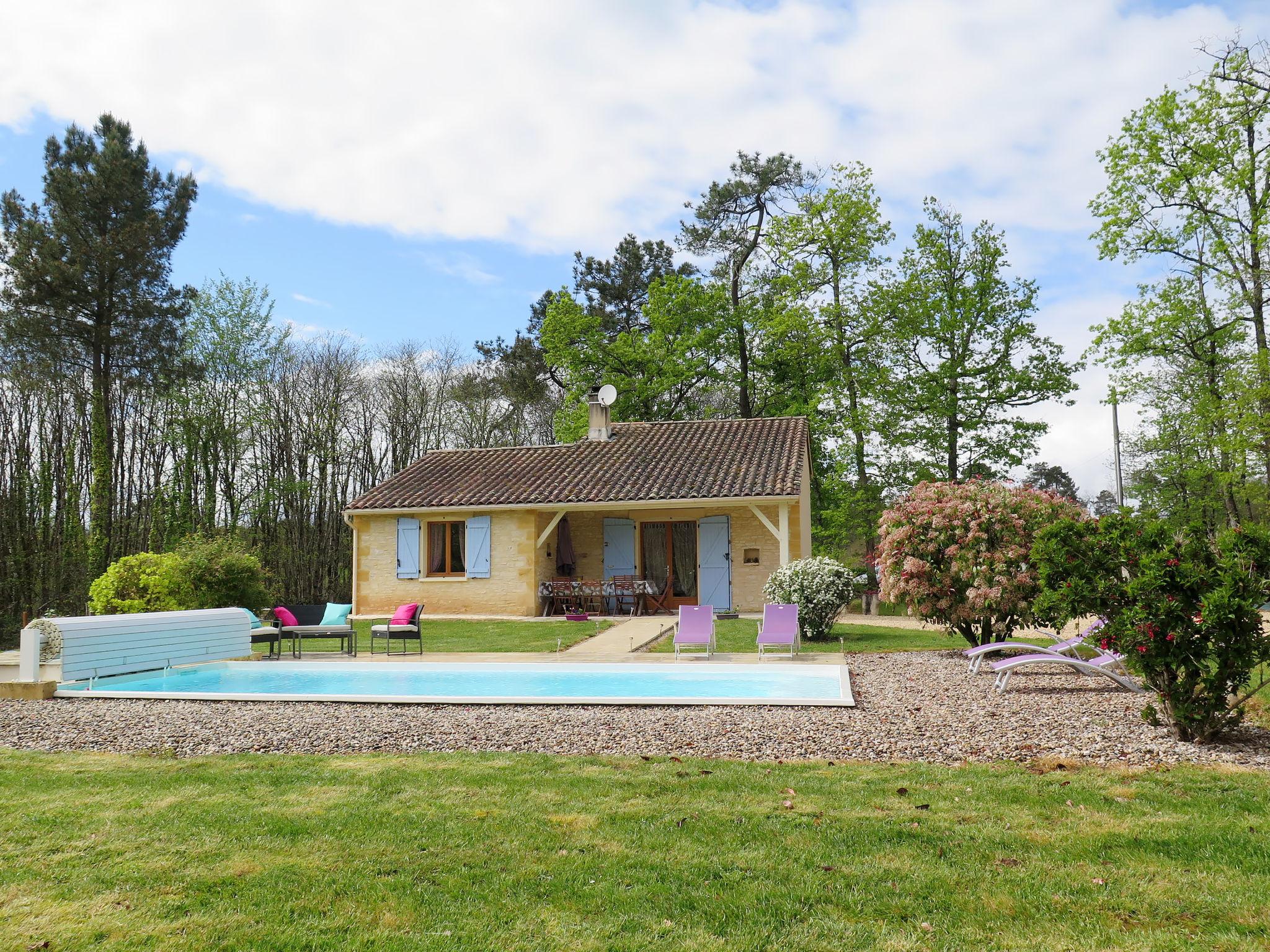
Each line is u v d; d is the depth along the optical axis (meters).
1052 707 8.76
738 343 35.53
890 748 7.30
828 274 30.94
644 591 21.80
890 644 15.80
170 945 3.90
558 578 23.44
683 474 22.42
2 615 27.91
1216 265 23.30
